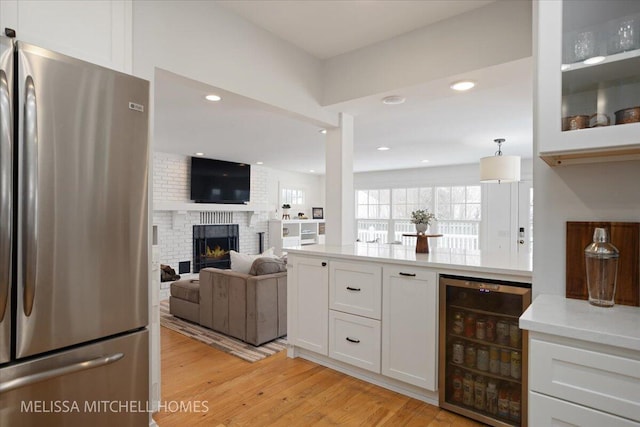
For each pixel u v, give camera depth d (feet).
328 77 9.80
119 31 5.78
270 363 9.20
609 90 4.18
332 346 8.57
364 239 29.94
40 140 3.94
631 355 3.36
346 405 7.12
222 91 7.52
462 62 7.54
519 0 6.86
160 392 7.09
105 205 4.57
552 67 4.31
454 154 20.83
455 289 6.89
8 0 4.69
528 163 22.18
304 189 31.73
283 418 6.67
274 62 8.51
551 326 3.76
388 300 7.54
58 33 5.12
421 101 9.46
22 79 3.83
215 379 8.27
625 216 4.67
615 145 3.96
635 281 4.51
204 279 12.21
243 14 7.64
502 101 11.23
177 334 11.57
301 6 7.32
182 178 22.20
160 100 11.03
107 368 4.62
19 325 3.81
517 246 22.43
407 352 7.27
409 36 8.32
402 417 6.70
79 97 4.31
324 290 8.70
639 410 3.32
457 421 6.56
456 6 7.27
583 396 3.59
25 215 3.82
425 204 26.55
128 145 4.83
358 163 24.62
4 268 3.69
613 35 4.21
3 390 3.68
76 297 4.28
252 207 25.95
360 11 7.48
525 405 6.00
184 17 6.74
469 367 6.82
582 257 4.91
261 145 18.54
